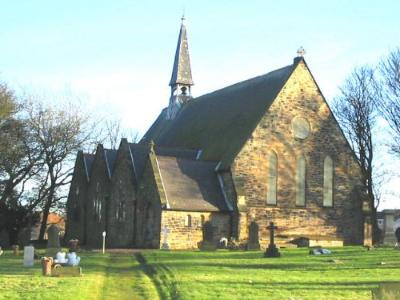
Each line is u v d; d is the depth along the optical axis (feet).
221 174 172.86
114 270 96.78
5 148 218.38
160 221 158.61
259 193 170.50
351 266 100.63
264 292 68.13
